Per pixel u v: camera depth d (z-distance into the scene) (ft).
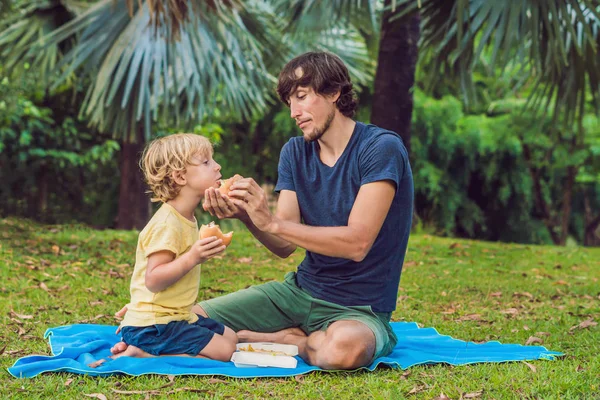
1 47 32.96
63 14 32.94
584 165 62.64
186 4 23.82
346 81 12.02
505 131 59.21
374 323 11.78
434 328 15.74
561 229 66.80
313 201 12.47
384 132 12.00
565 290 22.67
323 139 12.17
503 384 10.85
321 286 12.35
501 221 67.00
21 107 42.04
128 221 43.39
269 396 10.31
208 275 23.12
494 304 19.71
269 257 28.07
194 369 11.24
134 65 28.45
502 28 23.72
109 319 15.92
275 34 37.96
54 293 18.66
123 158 43.47
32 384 10.47
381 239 12.09
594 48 24.94
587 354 13.37
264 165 62.75
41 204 51.72
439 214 63.77
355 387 10.62
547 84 29.43
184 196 11.74
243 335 12.62
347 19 31.48
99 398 9.93
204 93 30.58
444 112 60.29
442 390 10.53
